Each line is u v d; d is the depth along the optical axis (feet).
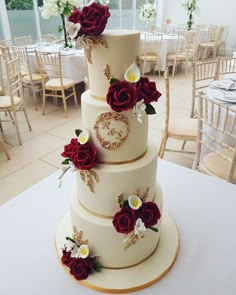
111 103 2.11
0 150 8.86
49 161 8.21
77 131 2.51
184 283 2.58
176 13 23.62
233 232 3.11
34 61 12.36
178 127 7.40
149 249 2.75
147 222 2.34
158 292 2.50
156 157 2.66
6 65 8.35
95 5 2.09
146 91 2.16
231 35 22.68
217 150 5.84
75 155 2.33
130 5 22.00
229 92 6.81
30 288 2.52
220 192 3.68
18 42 15.72
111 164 2.45
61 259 2.69
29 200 3.56
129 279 2.57
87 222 2.55
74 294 2.49
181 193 3.66
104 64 2.19
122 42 2.10
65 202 3.53
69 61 11.40
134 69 2.18
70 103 12.96
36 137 9.69
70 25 2.11
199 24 23.30
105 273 2.64
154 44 16.53
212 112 5.16
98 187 2.46
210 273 2.67
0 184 7.17
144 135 2.52
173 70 17.15
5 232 3.10
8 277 2.62
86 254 2.61
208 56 22.72
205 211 3.38
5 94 10.82
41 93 13.41
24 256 2.83
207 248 2.93
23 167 7.92
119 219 2.32
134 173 2.41
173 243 2.95
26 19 16.31
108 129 2.31
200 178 3.93
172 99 13.38
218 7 22.17
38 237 3.05
